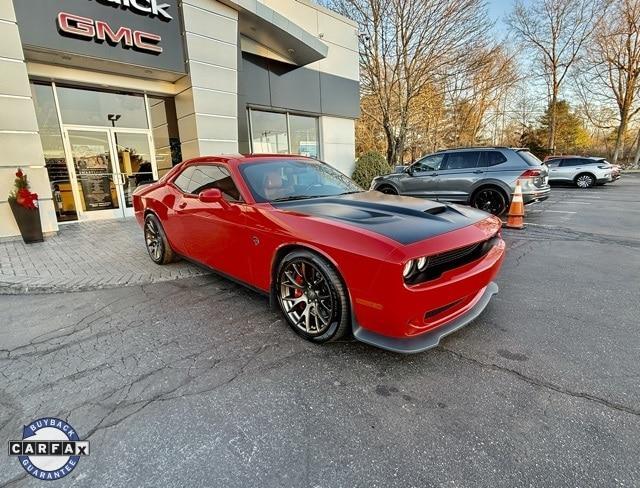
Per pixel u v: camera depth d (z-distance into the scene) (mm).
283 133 11898
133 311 3363
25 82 6230
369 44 16453
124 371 2404
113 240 6254
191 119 8734
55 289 3920
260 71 10578
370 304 2248
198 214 3621
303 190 3480
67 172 8086
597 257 4855
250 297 3625
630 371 2270
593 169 15766
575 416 1894
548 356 2457
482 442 1745
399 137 17688
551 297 3477
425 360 2445
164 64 7977
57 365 2496
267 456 1694
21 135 6258
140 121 9070
